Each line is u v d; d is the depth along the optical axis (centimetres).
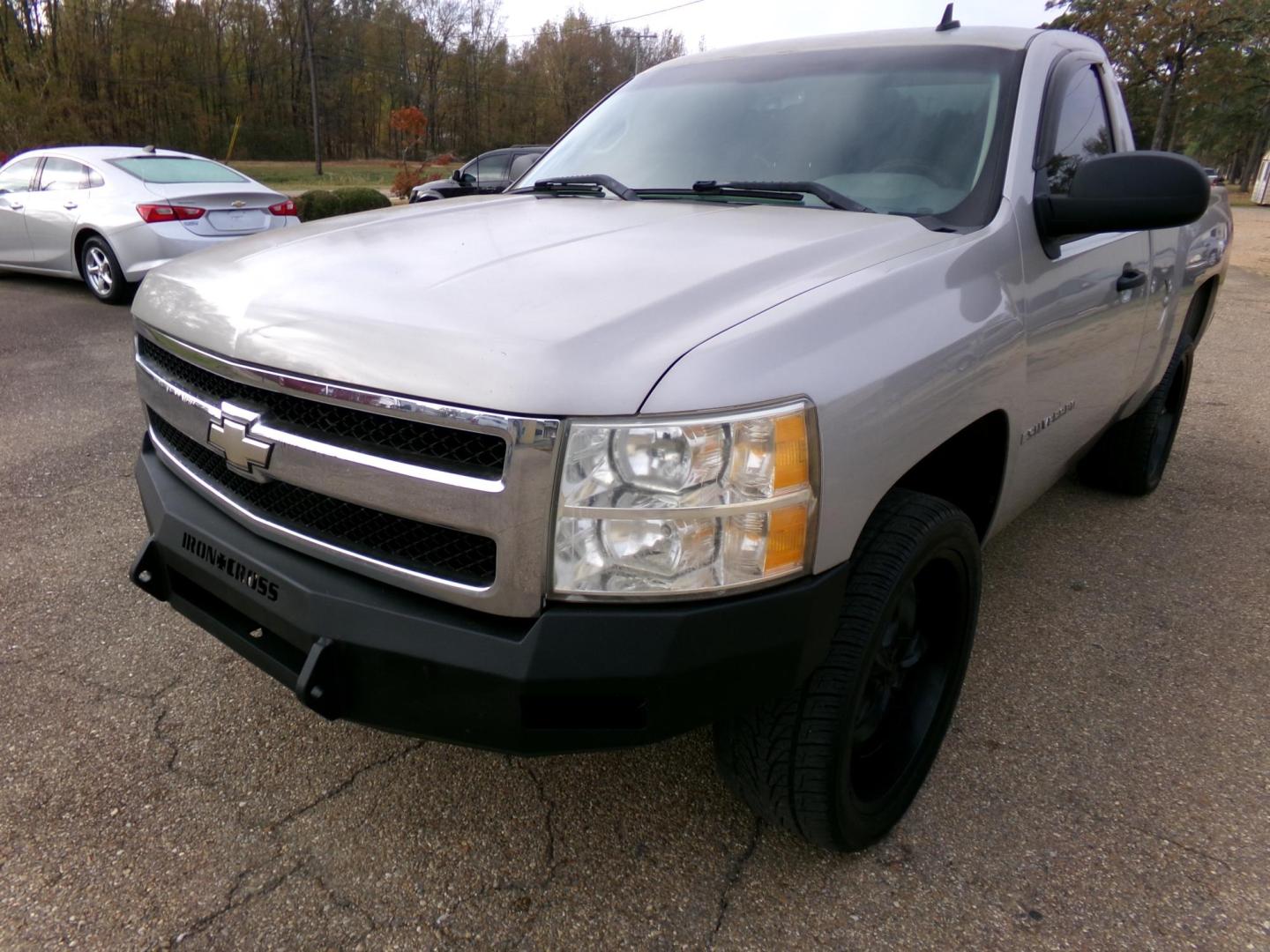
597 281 184
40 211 891
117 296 854
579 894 204
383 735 257
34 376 618
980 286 218
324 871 209
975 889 207
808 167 270
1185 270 373
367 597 175
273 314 189
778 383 159
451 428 158
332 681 177
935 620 229
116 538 375
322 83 7206
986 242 228
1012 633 321
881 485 180
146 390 236
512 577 159
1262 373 723
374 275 197
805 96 291
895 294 194
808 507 164
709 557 158
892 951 191
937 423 194
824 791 190
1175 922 199
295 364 177
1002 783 244
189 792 233
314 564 186
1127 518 424
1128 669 299
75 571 346
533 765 246
